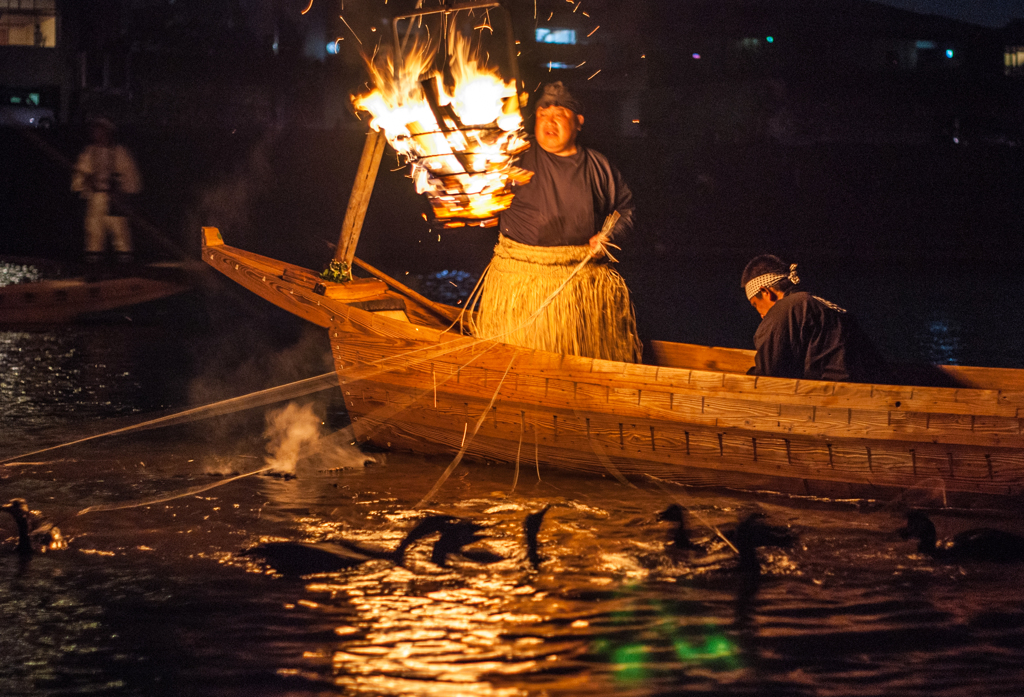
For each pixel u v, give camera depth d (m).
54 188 33.50
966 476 6.71
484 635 4.76
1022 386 8.00
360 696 4.20
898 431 6.77
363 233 33.50
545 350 7.77
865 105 42.59
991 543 5.78
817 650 4.61
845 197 34.78
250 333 16.17
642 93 42.06
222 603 5.14
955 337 16.05
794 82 42.38
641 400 7.38
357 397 8.57
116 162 20.53
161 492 7.25
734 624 4.88
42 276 24.08
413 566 5.65
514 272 8.13
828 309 7.58
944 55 44.22
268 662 4.50
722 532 6.25
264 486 7.44
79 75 41.62
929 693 4.23
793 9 43.12
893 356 14.19
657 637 4.74
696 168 35.41
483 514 6.72
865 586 5.35
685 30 42.12
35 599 5.20
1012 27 44.47
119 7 41.62
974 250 33.16
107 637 4.76
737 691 4.25
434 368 8.11
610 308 8.15
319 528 6.40
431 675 4.38
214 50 40.97
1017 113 42.59
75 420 9.77
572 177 7.92
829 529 6.34
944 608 5.07
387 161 33.59
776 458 7.09
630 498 7.14
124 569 5.63
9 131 33.56
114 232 20.81
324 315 8.65
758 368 7.64
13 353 13.82
